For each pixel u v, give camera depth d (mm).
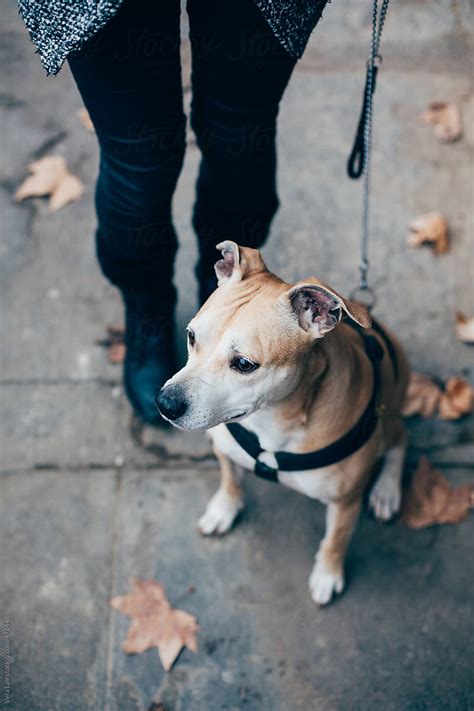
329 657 2758
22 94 4336
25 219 3879
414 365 3465
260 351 2080
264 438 2389
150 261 2787
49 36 2012
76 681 2688
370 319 2016
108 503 3088
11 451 3205
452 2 4688
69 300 3625
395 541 3043
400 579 2945
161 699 2658
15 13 4637
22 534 3004
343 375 2320
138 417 3295
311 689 2691
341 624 2834
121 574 2924
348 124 4242
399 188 4020
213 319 2141
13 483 3125
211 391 2113
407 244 3824
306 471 2428
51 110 4277
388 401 2678
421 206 3959
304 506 3115
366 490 3174
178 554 2977
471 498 3123
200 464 3197
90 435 3254
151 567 2941
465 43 4551
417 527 3068
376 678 2717
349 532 2736
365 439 2424
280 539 3029
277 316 2086
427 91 4367
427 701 2668
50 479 3141
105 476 3154
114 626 2801
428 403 3340
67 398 3344
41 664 2717
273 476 2557
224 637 2791
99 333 3533
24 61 4457
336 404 2316
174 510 3080
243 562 2967
